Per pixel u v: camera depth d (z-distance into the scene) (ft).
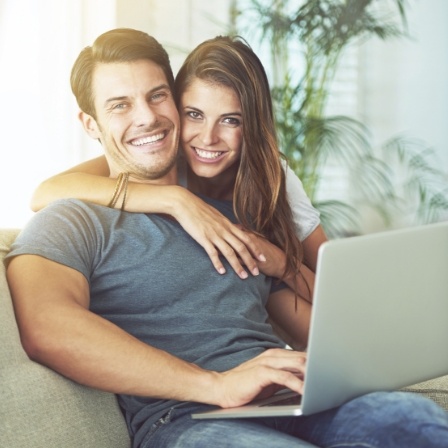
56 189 7.90
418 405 5.76
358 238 5.74
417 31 20.58
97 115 8.14
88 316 6.61
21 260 6.86
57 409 6.27
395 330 6.12
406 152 20.65
